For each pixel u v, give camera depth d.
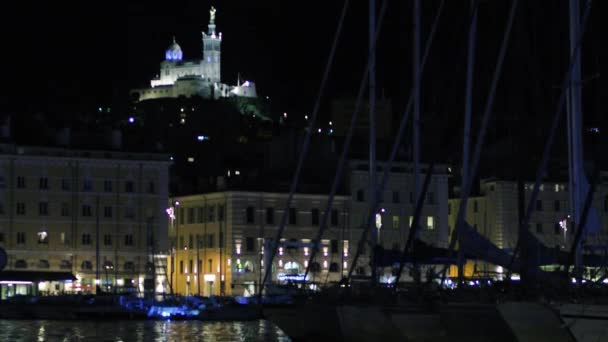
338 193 197.38
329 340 76.38
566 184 195.12
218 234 194.12
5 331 132.75
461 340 65.88
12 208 179.62
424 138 120.44
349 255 195.25
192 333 131.88
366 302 75.94
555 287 63.12
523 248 64.94
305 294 81.19
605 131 65.81
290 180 198.38
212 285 195.00
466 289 69.12
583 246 71.56
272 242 157.25
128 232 187.12
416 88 83.12
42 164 182.25
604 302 60.00
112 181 186.88
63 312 159.25
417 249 77.25
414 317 70.31
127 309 159.88
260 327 143.75
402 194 196.62
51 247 181.75
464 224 71.88
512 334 62.62
